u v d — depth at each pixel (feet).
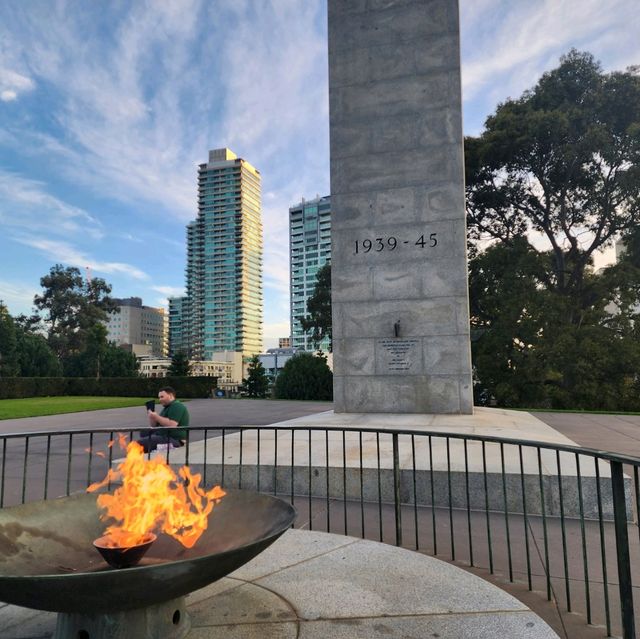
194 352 545.85
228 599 12.11
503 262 98.17
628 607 9.70
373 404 44.65
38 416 71.20
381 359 44.73
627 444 37.35
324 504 22.39
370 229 46.03
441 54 45.83
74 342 263.29
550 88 100.07
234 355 404.77
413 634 10.41
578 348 85.76
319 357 108.99
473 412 43.88
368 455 25.26
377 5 47.65
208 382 153.07
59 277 272.51
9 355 205.05
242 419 62.85
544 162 99.40
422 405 43.60
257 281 609.42
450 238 44.11
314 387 104.06
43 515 11.96
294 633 10.48
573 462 23.16
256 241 610.65
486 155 99.35
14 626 11.23
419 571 13.70
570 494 20.43
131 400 125.08
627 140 92.43
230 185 583.58
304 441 29.60
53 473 29.78
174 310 606.14
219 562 8.42
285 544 15.93
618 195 96.02
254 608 11.64
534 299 89.86
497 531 18.47
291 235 544.21
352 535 18.31
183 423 29.22
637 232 93.50
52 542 11.30
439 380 43.39
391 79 46.78
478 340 97.09
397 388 44.21
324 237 520.01
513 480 21.08
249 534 11.02
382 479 22.70
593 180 97.60
